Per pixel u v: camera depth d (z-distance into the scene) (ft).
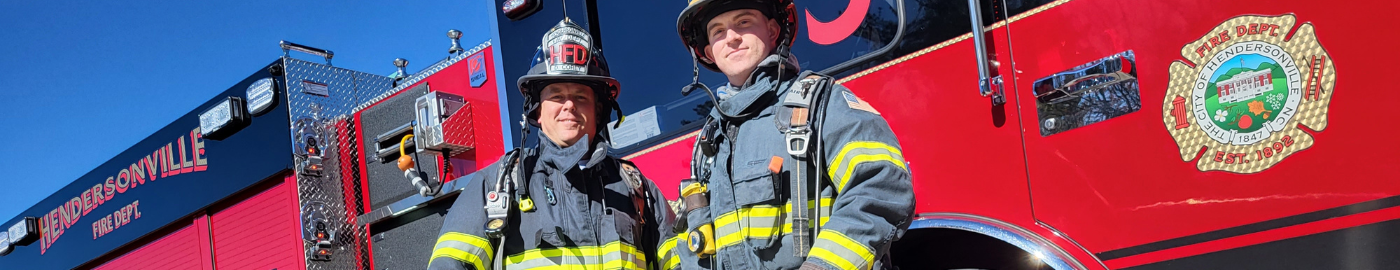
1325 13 6.57
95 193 18.60
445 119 12.14
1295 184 6.68
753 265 6.43
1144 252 7.30
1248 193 6.87
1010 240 7.85
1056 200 7.70
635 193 8.28
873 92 8.74
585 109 8.42
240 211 15.35
